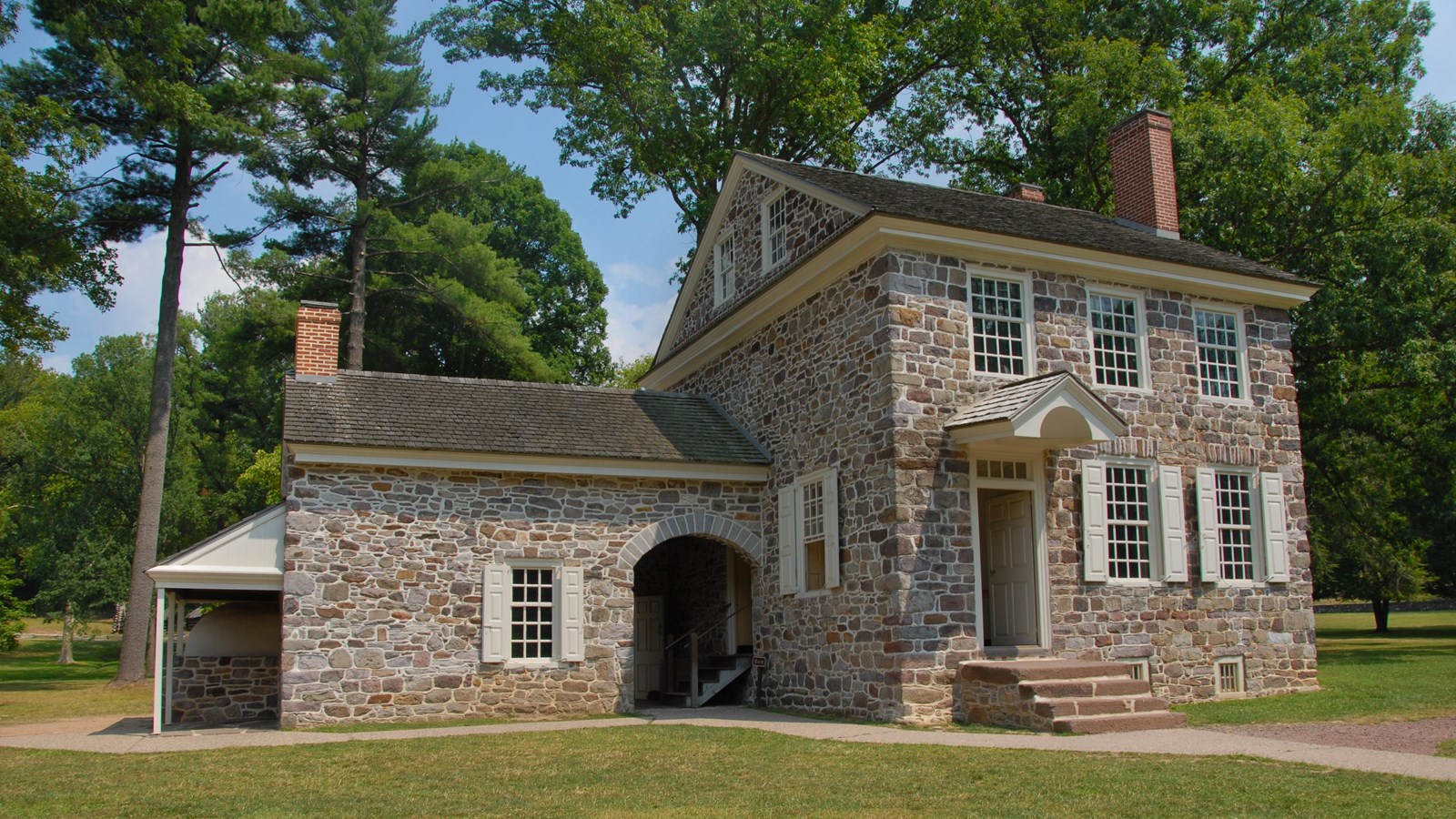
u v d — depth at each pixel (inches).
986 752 406.3
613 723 564.7
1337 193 900.6
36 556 1519.4
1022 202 761.6
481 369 1421.0
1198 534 621.0
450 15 1186.0
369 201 1206.9
